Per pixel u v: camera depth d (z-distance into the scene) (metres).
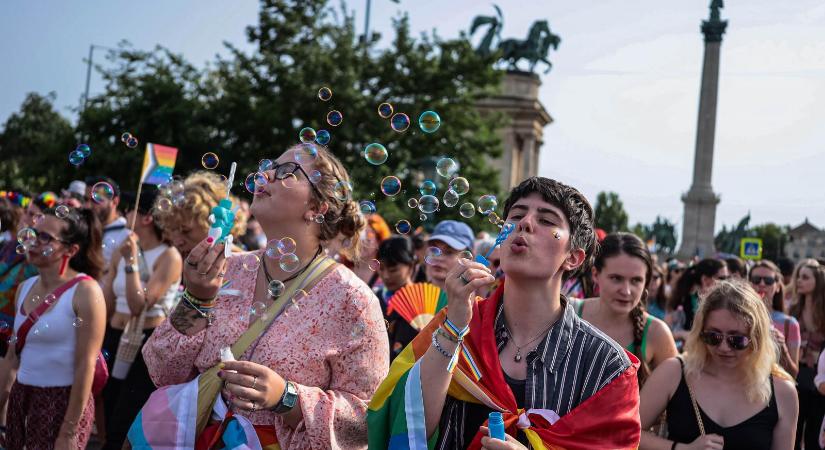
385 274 5.55
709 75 41.22
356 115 26.81
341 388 2.75
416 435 2.35
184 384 2.76
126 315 5.13
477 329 2.54
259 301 2.85
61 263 3.96
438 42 28.73
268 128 27.52
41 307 3.88
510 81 44.31
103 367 4.01
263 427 2.70
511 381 2.46
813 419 5.97
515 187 2.62
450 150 27.47
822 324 6.37
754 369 3.64
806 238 79.44
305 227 2.89
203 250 2.70
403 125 4.00
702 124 41.06
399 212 24.69
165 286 4.97
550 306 2.52
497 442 2.22
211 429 2.70
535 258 2.43
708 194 40.78
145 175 5.86
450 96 28.12
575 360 2.45
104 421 5.23
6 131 61.59
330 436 2.60
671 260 11.75
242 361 2.55
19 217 7.48
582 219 2.54
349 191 3.02
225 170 27.95
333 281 2.80
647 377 4.01
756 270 6.59
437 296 4.82
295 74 27.14
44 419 3.84
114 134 29.67
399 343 5.07
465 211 3.43
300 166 2.89
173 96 28.95
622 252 4.09
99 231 4.12
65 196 7.84
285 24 27.97
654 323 4.18
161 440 2.66
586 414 2.35
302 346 2.71
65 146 29.97
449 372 2.38
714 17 40.78
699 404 3.69
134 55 29.80
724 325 3.62
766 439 3.60
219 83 29.97
